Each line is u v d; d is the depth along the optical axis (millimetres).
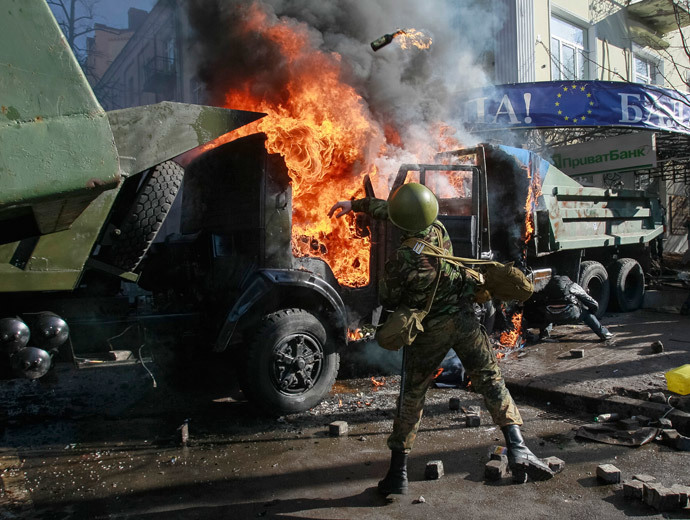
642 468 3170
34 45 2047
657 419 3840
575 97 9320
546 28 12266
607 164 10547
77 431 4059
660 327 7125
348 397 4801
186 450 3676
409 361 2979
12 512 2826
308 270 4559
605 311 8320
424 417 4234
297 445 3742
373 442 3775
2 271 2918
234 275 4461
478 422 4012
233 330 4051
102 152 2186
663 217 10203
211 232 4914
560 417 4176
